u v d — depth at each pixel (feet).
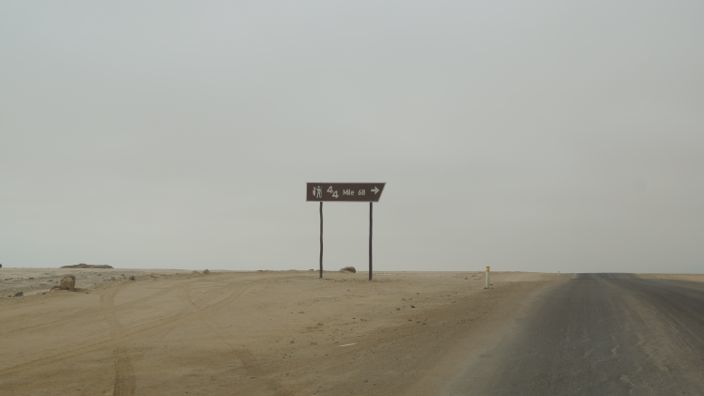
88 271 144.05
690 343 43.93
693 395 29.94
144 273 135.54
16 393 33.60
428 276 154.92
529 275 172.24
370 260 126.93
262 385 35.01
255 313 69.56
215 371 39.17
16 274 126.00
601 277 160.76
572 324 55.36
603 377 33.81
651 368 35.78
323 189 130.00
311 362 41.57
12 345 47.65
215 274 131.75
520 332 50.90
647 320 56.65
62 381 36.37
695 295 85.92
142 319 62.54
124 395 33.17
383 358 41.50
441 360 39.52
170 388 34.65
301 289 99.45
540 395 30.37
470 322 58.54
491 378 34.06
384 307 77.05
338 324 61.41
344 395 31.89
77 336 52.06
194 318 64.34
